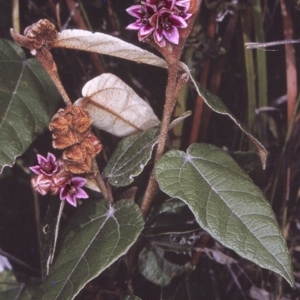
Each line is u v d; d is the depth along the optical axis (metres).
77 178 0.32
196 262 0.43
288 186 0.44
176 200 0.39
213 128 0.47
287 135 0.44
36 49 0.31
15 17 0.42
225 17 0.44
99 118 0.36
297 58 0.45
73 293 0.30
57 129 0.29
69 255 0.32
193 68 0.44
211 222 0.30
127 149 0.35
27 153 0.46
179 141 0.44
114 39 0.31
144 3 0.29
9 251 0.48
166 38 0.29
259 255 0.29
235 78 0.46
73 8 0.43
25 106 0.37
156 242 0.40
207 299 0.44
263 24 0.45
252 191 0.31
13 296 0.45
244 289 0.46
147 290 0.43
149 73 0.46
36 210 0.45
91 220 0.34
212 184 0.31
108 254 0.31
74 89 0.45
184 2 0.29
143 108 0.36
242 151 0.44
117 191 0.40
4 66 0.38
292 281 0.29
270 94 0.47
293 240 0.47
